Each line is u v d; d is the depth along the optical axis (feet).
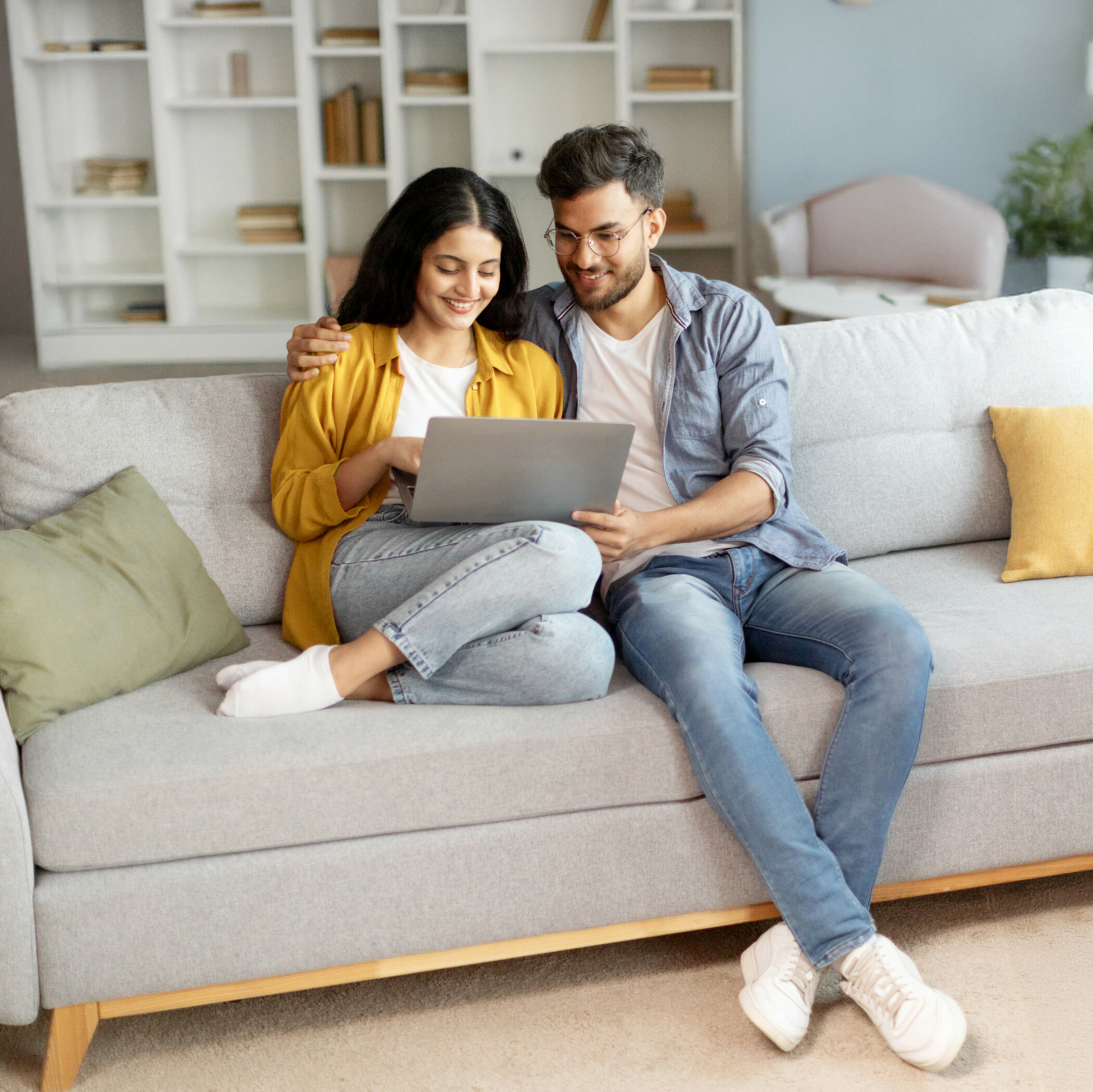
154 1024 5.26
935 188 15.07
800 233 15.47
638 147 5.89
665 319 6.26
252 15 17.76
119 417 6.15
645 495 6.27
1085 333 7.30
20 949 4.62
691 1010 5.22
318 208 18.02
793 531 6.12
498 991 5.40
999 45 17.01
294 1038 5.14
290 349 6.12
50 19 18.11
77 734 5.00
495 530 5.41
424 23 17.57
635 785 5.13
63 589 5.29
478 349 6.19
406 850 4.96
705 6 17.44
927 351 7.07
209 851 4.83
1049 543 6.44
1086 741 5.63
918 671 5.18
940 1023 4.71
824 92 17.38
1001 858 5.57
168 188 17.92
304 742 4.92
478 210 5.77
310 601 5.99
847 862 5.12
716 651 5.19
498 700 5.26
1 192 21.27
